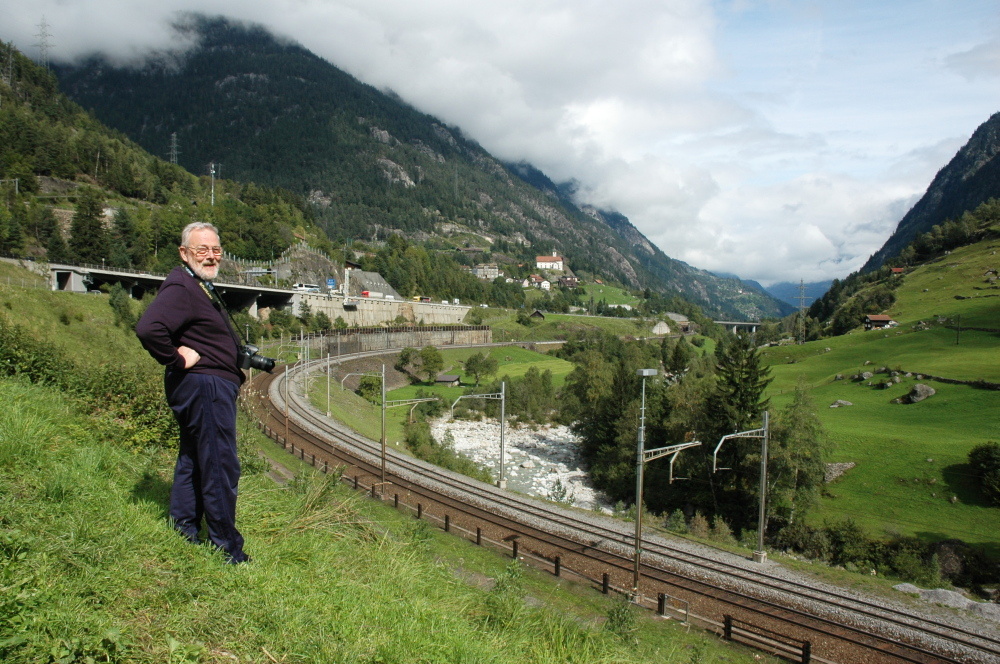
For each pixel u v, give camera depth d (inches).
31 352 521.3
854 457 2111.2
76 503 236.1
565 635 306.2
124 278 3688.5
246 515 293.6
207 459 222.5
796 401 1836.9
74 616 160.1
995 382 2755.9
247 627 185.6
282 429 1975.9
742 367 1946.4
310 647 183.5
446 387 4138.8
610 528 1218.0
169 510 240.7
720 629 808.3
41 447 291.9
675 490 1983.3
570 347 6028.5
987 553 1496.1
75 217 4190.5
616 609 626.5
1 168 5012.3
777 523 1753.2
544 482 2333.9
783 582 977.5
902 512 1775.3
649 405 2257.6
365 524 358.6
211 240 228.7
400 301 6491.1
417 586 288.4
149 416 466.9
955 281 6466.5
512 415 3548.2
